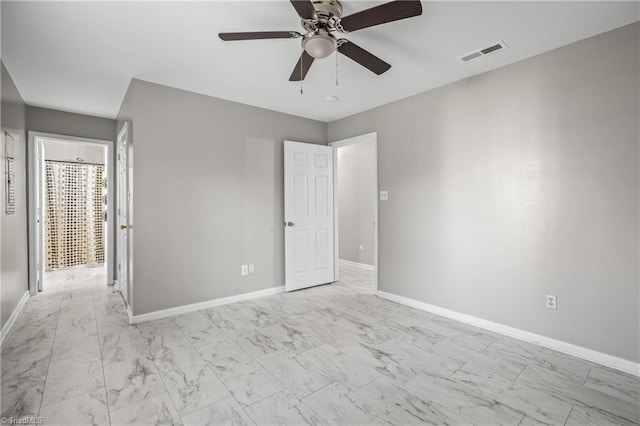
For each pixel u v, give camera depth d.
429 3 1.93
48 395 1.91
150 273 3.12
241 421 1.69
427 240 3.40
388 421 1.69
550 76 2.53
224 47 2.46
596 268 2.32
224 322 3.09
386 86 3.28
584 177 2.36
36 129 3.87
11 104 3.02
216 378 2.10
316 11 1.83
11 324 2.91
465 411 1.77
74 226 5.78
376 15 1.72
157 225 3.16
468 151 3.05
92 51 2.51
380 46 2.48
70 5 1.93
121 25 2.15
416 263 3.51
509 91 2.77
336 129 4.54
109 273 4.52
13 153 3.12
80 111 4.07
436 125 3.31
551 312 2.53
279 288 4.14
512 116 2.75
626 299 2.19
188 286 3.37
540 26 2.20
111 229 4.49
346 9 2.00
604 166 2.28
